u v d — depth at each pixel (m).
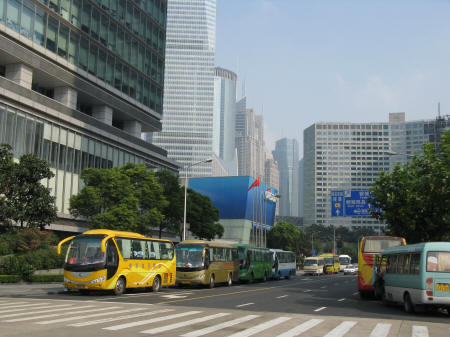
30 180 33.81
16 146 40.50
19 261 30.92
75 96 50.75
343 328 13.45
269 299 23.80
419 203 30.73
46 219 34.75
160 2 69.19
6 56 41.72
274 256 50.88
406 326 14.12
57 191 45.50
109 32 56.19
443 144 28.44
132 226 37.25
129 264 24.91
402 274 19.14
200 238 59.03
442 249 17.17
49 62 46.03
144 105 63.91
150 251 27.22
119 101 58.09
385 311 18.98
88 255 23.14
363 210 53.38
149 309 17.33
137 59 62.38
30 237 33.72
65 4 48.41
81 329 11.93
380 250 25.86
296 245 111.06
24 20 42.75
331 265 76.06
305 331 12.72
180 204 48.72
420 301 17.08
